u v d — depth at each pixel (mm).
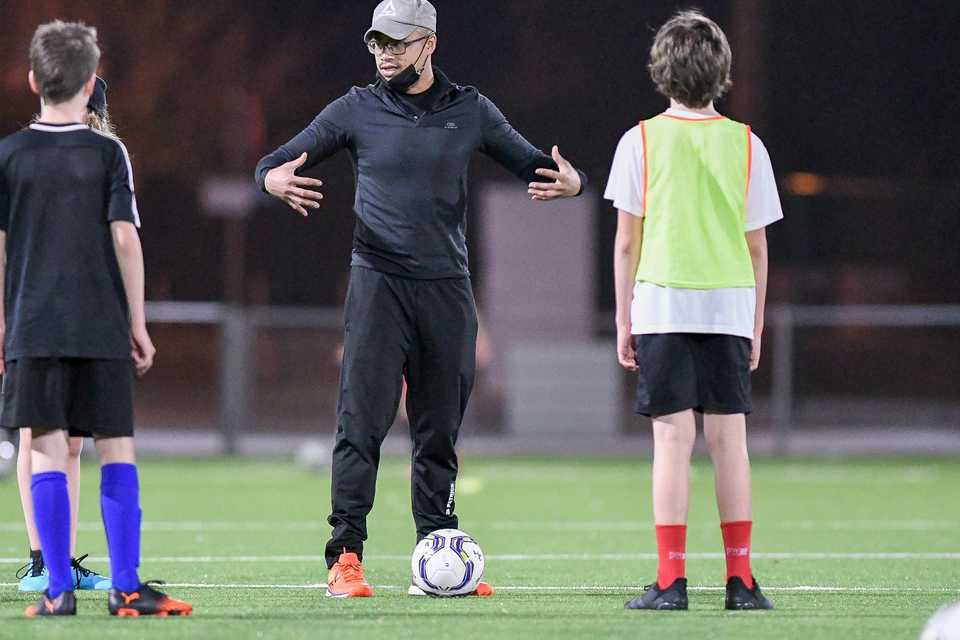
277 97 126062
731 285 21234
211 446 69625
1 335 20609
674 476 21391
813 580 26688
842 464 62750
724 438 21562
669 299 21109
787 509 43281
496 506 44031
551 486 51406
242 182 94812
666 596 21359
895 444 73688
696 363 21281
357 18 127188
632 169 21531
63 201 20203
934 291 137250
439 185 23469
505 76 132250
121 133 117812
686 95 21547
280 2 126000
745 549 21625
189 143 121000
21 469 24250
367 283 23484
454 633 19078
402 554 31656
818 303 135750
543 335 72625
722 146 21438
